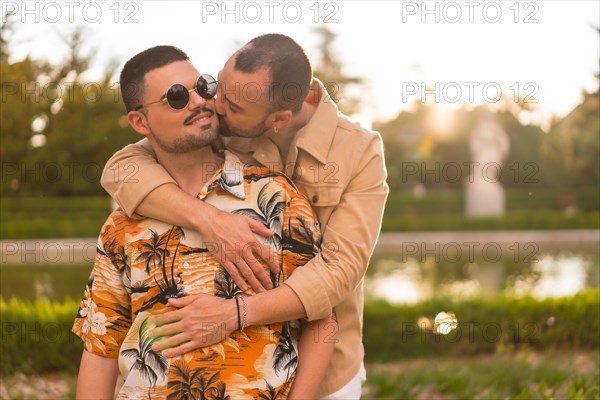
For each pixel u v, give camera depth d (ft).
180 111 5.50
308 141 5.98
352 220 5.86
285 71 5.50
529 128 108.06
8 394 15.30
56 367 17.99
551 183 93.45
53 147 61.46
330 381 6.15
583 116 89.66
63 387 16.55
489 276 37.40
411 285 34.06
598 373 14.76
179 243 5.56
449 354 20.38
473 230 62.39
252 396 5.41
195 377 5.39
